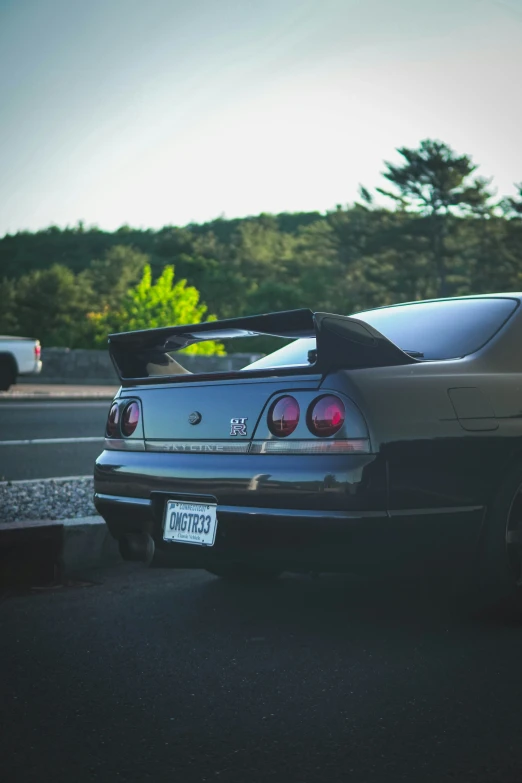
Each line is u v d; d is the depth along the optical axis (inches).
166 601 143.9
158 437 131.3
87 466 308.2
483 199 2498.8
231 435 120.5
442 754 82.0
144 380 135.9
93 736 88.5
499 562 119.3
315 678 104.2
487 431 119.2
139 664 111.3
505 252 2513.5
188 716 93.4
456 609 133.5
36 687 103.3
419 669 106.3
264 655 113.7
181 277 3518.7
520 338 133.2
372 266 2625.5
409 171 2474.2
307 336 124.0
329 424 110.8
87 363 900.6
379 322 146.6
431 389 116.9
